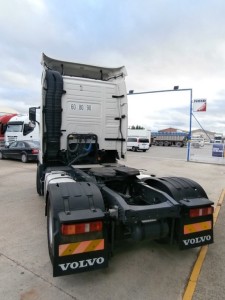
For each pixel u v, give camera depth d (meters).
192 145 18.52
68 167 5.00
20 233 4.21
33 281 2.86
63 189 2.98
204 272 3.11
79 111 5.25
